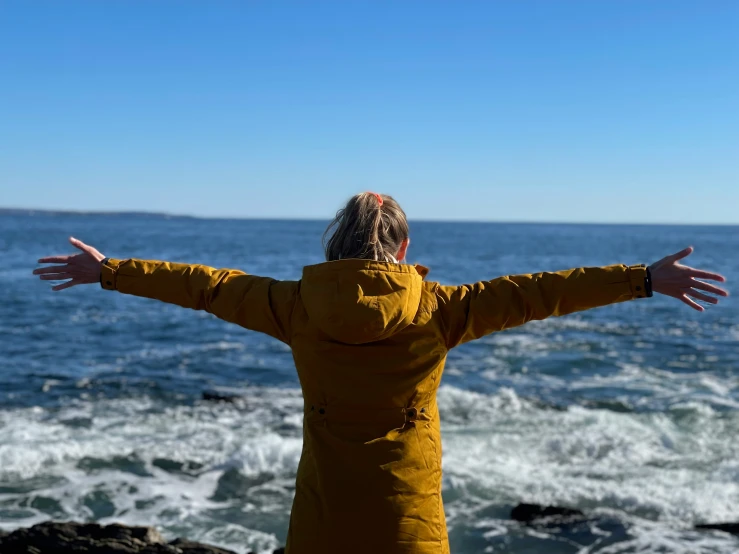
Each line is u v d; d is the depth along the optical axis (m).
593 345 17.91
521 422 10.53
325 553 2.22
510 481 8.07
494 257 63.66
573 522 6.97
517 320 2.28
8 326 20.36
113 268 2.42
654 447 9.34
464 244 95.69
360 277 2.17
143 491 7.87
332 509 2.22
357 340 2.17
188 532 6.91
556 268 50.72
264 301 2.36
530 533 6.80
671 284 2.20
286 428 10.38
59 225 182.75
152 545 5.44
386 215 2.36
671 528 6.87
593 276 2.25
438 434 2.36
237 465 8.64
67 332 19.59
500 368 15.08
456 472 8.31
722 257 64.94
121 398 12.23
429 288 2.34
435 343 2.27
